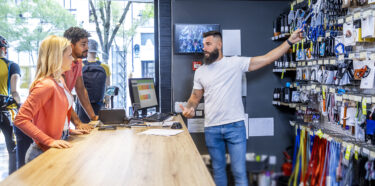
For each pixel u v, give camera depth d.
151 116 3.32
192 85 3.88
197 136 3.89
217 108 3.00
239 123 3.00
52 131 2.04
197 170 1.40
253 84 4.00
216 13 3.89
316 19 3.05
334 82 2.83
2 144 4.23
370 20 2.30
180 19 3.85
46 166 1.50
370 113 2.44
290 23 3.59
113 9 4.32
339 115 2.82
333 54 2.84
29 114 1.89
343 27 2.65
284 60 3.78
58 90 2.04
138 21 4.34
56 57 2.01
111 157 1.67
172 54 3.91
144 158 1.64
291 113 4.04
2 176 3.49
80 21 4.30
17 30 4.07
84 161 1.58
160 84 4.07
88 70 3.58
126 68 4.39
